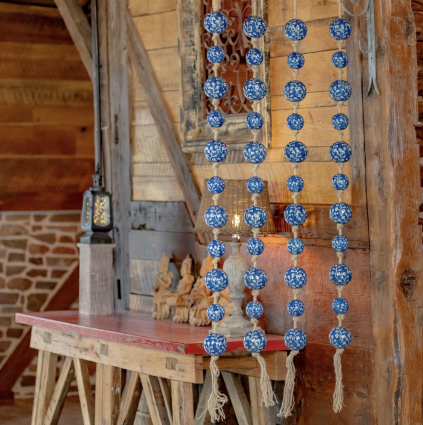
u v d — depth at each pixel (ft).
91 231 13.35
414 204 9.95
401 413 9.77
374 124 10.02
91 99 17.92
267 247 11.57
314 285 10.93
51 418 12.66
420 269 9.96
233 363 10.41
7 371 18.19
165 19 13.25
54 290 18.38
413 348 9.86
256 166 9.04
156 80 13.42
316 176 10.91
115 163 14.44
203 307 11.68
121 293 14.33
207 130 12.51
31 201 18.07
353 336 10.39
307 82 10.97
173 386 10.18
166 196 13.50
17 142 17.58
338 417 10.61
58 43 16.97
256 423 10.75
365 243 10.19
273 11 11.33
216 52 8.96
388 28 9.80
